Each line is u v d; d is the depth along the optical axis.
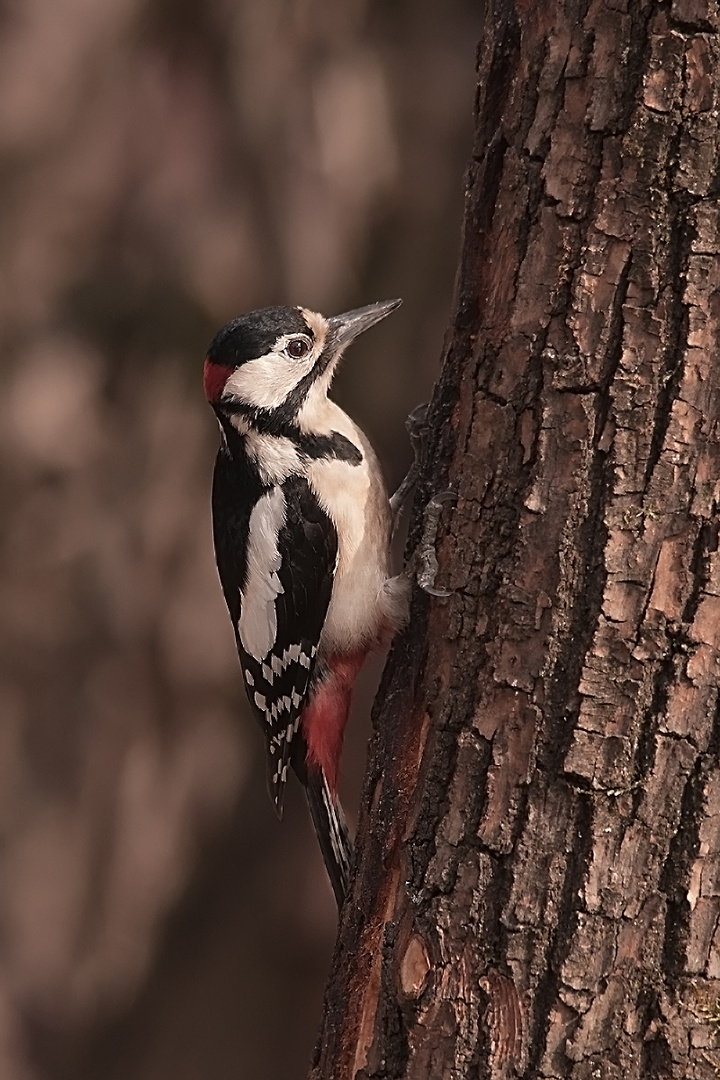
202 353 17.17
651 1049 6.38
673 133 6.39
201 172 17.38
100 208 17.50
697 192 6.36
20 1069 17.14
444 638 7.24
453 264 17.33
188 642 17.42
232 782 17.61
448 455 7.72
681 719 6.37
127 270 17.31
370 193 17.23
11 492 17.25
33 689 17.48
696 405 6.38
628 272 6.50
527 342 6.84
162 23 17.41
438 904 6.78
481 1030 6.60
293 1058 16.62
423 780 7.12
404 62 17.59
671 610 6.39
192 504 17.38
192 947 17.28
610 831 6.45
